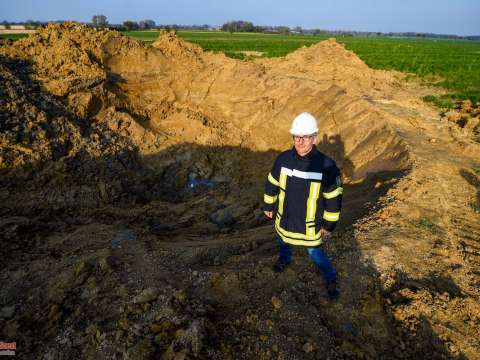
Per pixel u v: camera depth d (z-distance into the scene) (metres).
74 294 4.44
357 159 9.08
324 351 3.08
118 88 12.77
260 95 13.88
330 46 21.94
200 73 14.77
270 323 3.31
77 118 10.38
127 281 4.44
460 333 3.25
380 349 3.15
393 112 10.98
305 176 3.09
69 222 7.30
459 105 14.41
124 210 8.16
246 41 56.88
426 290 3.70
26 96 9.55
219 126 12.69
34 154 8.23
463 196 6.03
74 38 12.32
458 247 4.59
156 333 3.34
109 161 9.62
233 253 5.08
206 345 3.02
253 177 10.75
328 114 11.62
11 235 6.31
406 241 4.56
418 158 7.27
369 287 3.76
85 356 3.46
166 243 6.16
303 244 3.40
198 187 10.27
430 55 44.09
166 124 12.39
